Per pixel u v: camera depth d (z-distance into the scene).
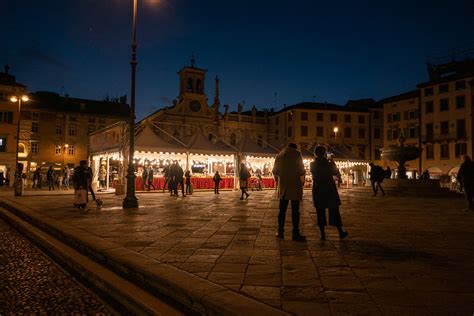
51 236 7.25
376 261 4.55
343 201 15.05
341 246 5.51
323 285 3.56
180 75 51.28
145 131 22.92
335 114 57.31
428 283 3.63
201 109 50.41
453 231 7.00
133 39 12.23
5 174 42.12
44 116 48.56
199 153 23.80
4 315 3.40
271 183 28.27
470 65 43.88
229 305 2.92
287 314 2.77
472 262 4.50
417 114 49.69
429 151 47.06
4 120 42.59
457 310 2.88
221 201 14.62
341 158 31.28
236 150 25.56
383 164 56.62
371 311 2.86
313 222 8.31
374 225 7.83
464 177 11.31
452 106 44.44
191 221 8.38
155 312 3.19
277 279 3.77
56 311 3.53
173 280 3.62
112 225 7.72
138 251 5.13
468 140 42.53
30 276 4.74
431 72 48.12
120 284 4.00
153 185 22.22
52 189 27.73
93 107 54.31
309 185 29.36
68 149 50.44
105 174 27.47
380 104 59.97
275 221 8.40
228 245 5.57
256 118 59.22
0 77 43.34
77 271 4.97
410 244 5.68
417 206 12.62
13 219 10.12
